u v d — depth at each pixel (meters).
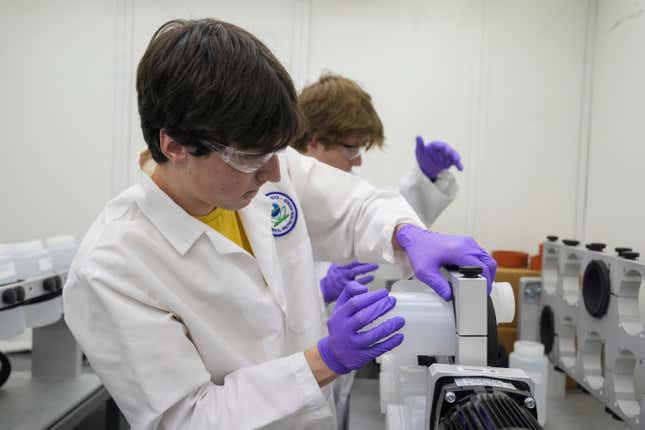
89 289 0.82
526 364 1.28
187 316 0.88
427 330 0.82
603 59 2.26
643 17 1.85
